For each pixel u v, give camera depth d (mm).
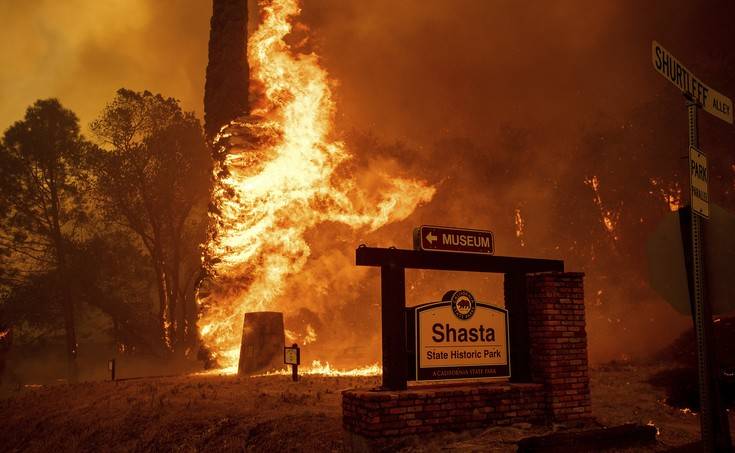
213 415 11039
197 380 16391
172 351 40375
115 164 41094
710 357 4043
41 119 41875
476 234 9047
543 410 8914
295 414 10484
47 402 15055
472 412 8398
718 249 4207
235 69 27188
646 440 8328
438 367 8617
